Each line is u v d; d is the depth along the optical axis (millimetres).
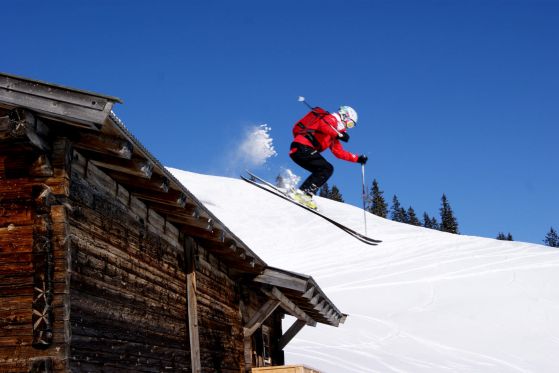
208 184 83938
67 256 5855
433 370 22781
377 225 67812
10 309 5738
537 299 34406
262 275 12211
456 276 40000
